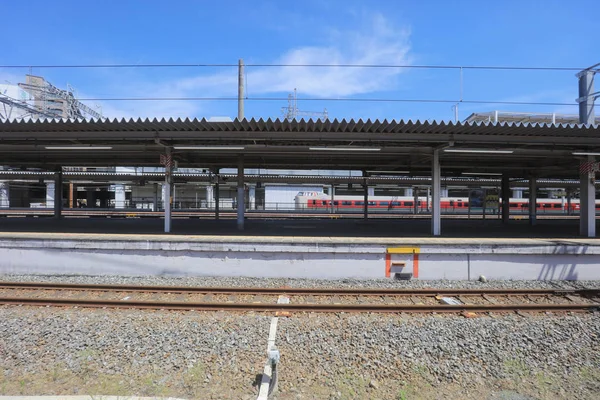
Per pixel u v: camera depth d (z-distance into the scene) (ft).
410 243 30.99
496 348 15.56
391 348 15.52
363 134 31.83
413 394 12.05
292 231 45.06
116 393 11.62
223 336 16.49
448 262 31.22
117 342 15.60
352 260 31.09
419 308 21.39
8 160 53.06
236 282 29.25
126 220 66.33
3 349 14.82
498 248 31.04
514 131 30.22
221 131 31.99
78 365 13.47
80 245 31.65
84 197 152.76
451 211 111.04
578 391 12.39
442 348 15.42
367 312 21.04
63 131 32.37
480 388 12.55
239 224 46.42
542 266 31.30
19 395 11.45
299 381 12.57
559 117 83.51
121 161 53.26
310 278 30.96
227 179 72.90
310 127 30.25
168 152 38.09
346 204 114.52
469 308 21.61
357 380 12.76
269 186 127.24
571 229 51.72
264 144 36.37
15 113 85.20
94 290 25.45
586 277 31.35
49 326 17.54
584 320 19.49
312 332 17.15
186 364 13.62
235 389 11.97
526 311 21.58
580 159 40.14
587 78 51.24
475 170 60.18
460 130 30.35
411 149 37.93
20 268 32.04
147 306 21.68
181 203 137.49
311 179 73.51
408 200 114.11
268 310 21.25
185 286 25.95
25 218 71.20
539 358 14.76
